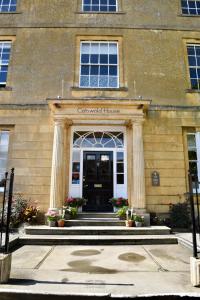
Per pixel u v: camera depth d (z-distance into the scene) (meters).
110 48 11.26
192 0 12.24
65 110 9.48
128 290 3.92
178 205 9.10
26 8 11.64
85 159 10.26
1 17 11.50
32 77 10.61
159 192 9.55
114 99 9.38
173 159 9.88
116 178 10.06
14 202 8.95
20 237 7.27
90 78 10.86
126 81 10.63
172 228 8.67
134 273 4.78
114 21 11.48
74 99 9.31
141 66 10.85
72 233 7.80
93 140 10.41
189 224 8.81
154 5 11.79
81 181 9.99
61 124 9.46
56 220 8.39
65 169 9.77
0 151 9.95
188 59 11.31
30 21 11.40
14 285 4.11
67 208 9.02
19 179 9.56
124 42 11.15
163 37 11.32
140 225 8.41
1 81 10.85
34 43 11.08
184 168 9.83
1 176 9.70
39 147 9.85
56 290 3.90
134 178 9.16
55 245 7.11
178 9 11.82
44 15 11.50
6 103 10.26
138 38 11.23
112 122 10.11
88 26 11.33
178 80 10.78
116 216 9.25
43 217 9.20
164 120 10.21
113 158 10.26
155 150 9.91
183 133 10.25
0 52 11.19
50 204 8.97
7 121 10.08
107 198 9.95
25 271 4.87
